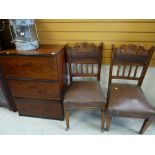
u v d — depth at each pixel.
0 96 2.01
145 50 1.47
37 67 1.48
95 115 1.91
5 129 1.76
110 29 1.56
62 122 1.83
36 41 1.59
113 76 1.68
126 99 1.45
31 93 1.69
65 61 1.75
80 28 1.60
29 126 1.79
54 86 1.57
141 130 1.58
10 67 1.54
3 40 1.73
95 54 1.61
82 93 1.53
